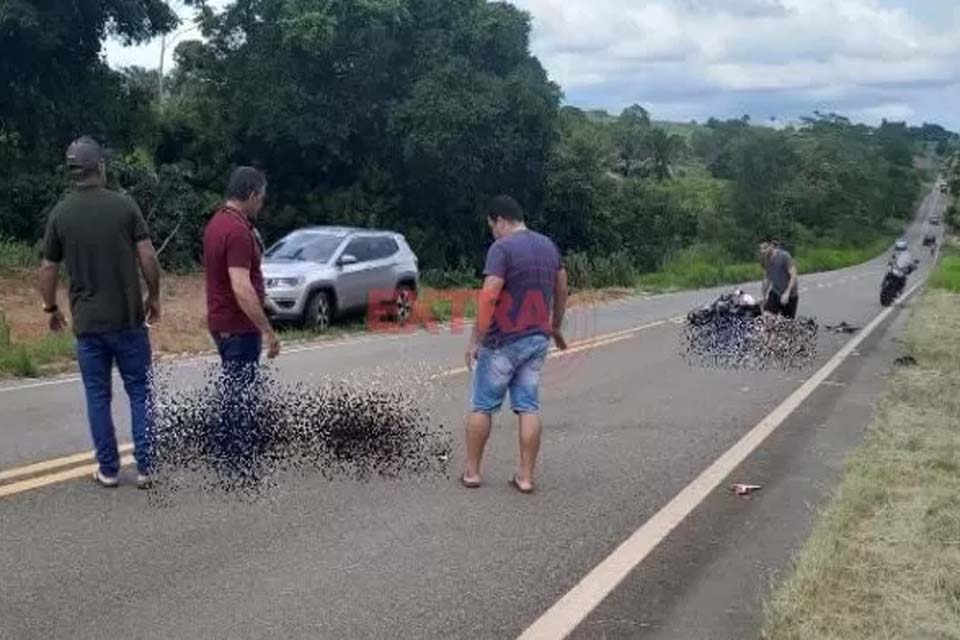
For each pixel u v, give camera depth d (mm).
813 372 14039
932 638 4684
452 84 33219
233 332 6730
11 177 26578
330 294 17969
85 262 6559
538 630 4797
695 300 30031
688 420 10117
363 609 4965
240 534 6000
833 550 5809
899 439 9094
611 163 73188
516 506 6816
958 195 139750
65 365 12688
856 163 130500
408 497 6898
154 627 4660
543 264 7051
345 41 32688
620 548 6031
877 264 86125
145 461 6809
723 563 5820
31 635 4531
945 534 6250
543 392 11586
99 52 27844
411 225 35594
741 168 82688
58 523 6055
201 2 33594
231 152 33625
